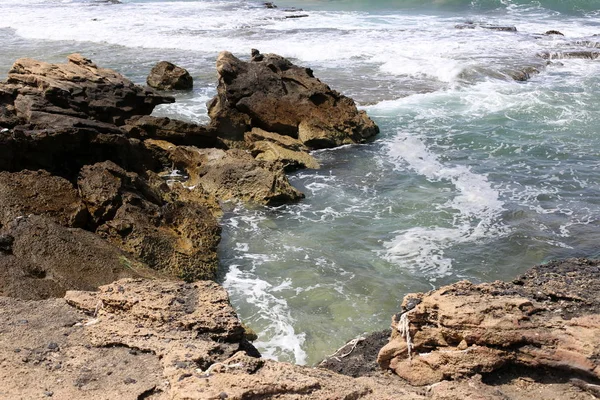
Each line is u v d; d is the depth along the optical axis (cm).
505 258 1128
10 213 1045
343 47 2748
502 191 1409
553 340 574
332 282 1062
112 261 977
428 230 1240
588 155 1611
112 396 534
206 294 675
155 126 1639
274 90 1784
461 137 1755
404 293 1027
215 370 558
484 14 3744
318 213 1331
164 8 4016
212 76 2433
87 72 1661
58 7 4056
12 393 538
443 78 2314
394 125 1869
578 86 2205
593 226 1231
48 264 924
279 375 554
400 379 640
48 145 1212
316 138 1709
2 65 2480
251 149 1680
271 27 3309
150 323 635
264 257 1153
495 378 586
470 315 596
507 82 2258
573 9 3766
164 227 1141
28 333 630
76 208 1105
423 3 4097
